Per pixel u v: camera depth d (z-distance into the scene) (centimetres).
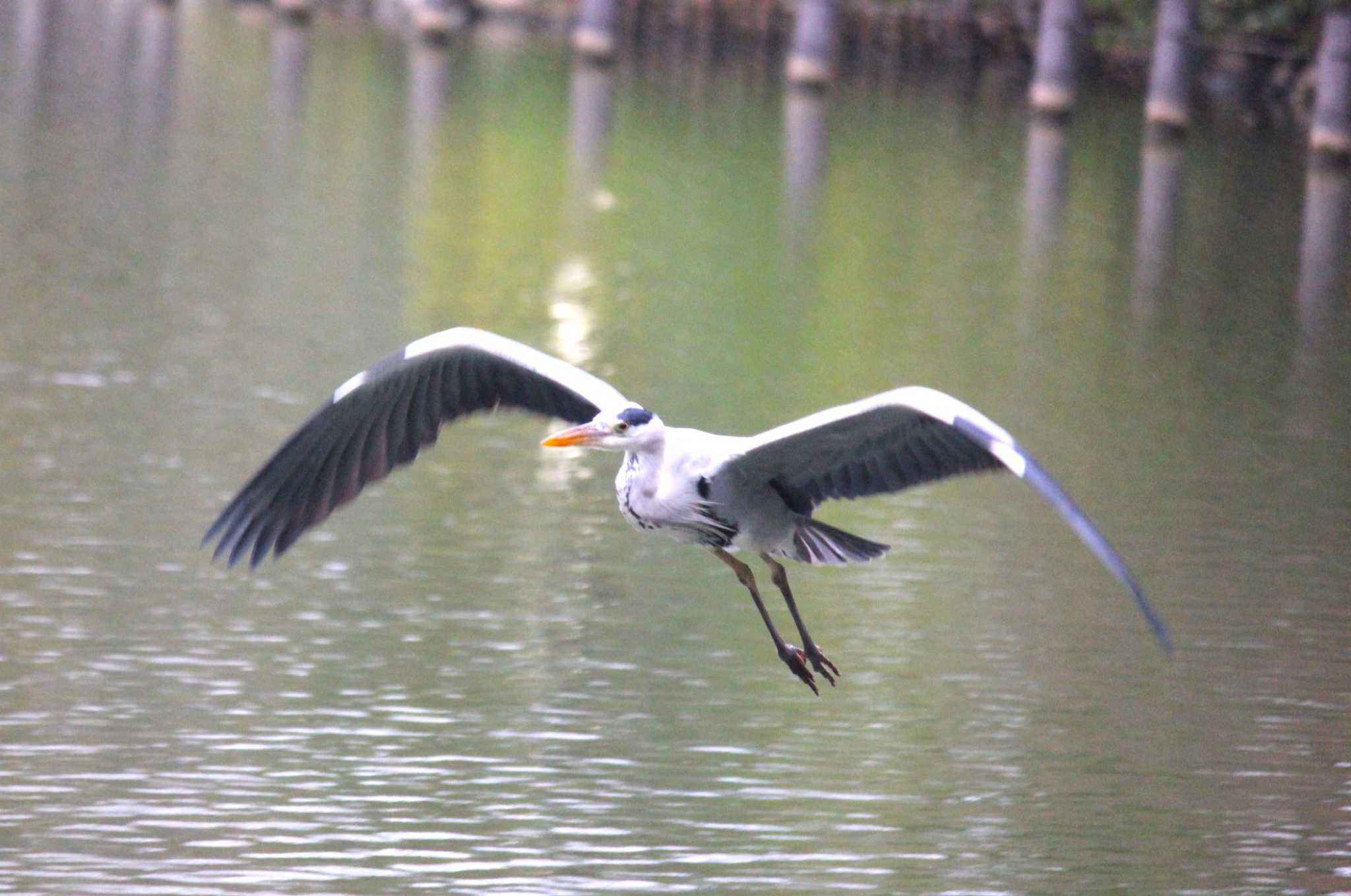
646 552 1447
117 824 983
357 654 1217
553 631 1273
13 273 2178
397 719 1122
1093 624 1312
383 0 4684
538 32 4616
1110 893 951
